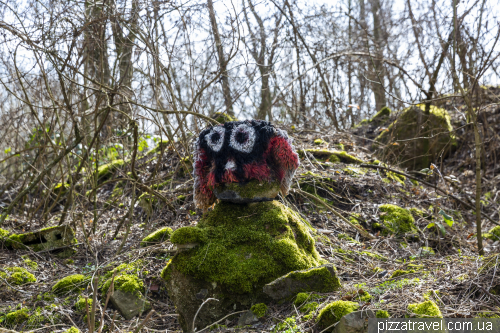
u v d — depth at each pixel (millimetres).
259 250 3273
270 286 3086
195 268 3141
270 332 2805
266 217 3436
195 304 3143
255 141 3383
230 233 3350
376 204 5566
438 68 6504
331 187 5785
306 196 5184
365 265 4148
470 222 5746
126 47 5141
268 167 3449
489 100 7543
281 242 3283
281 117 8641
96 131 4703
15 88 5516
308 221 5105
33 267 4418
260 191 3447
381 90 10617
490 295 2838
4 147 7020
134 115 4988
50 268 4484
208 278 3133
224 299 3137
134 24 4785
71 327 3178
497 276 3066
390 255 4520
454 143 7691
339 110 8148
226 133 3430
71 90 4910
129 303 3602
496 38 4312
